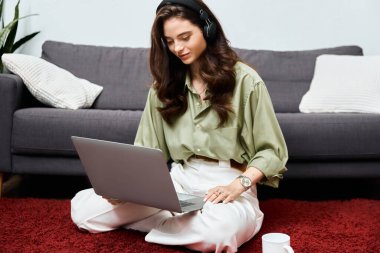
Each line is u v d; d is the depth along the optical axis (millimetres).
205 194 1460
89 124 2010
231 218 1343
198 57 1486
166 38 1463
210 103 1496
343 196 2221
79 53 2668
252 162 1494
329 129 1973
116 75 2617
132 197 1407
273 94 2568
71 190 2328
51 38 2869
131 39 2869
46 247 1468
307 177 2029
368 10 2820
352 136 1977
